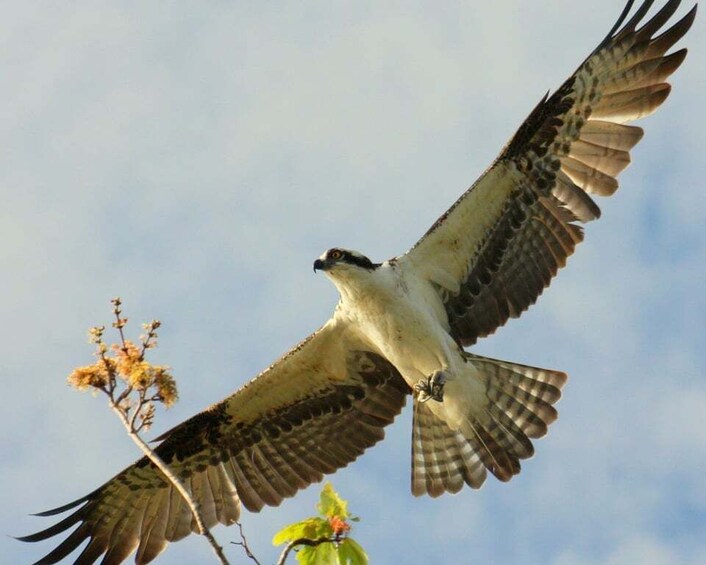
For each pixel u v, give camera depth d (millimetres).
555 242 14750
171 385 9898
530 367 15398
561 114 14609
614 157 14391
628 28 14359
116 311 10008
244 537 9945
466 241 14906
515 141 14523
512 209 14750
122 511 15148
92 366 9867
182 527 15375
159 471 15445
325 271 14586
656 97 14234
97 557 14844
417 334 14688
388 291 14609
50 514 14547
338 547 10648
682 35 14180
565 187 14555
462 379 15281
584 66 14531
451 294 15273
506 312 15156
